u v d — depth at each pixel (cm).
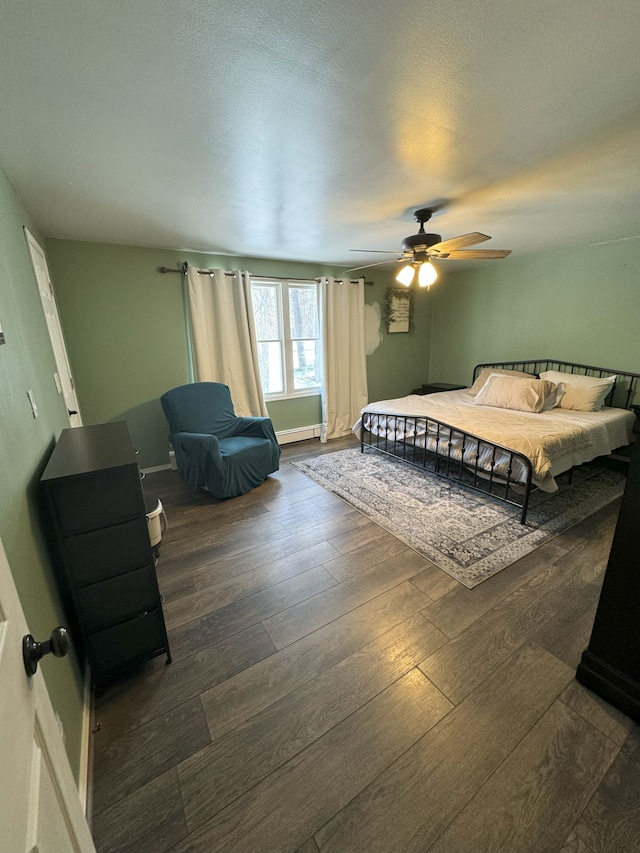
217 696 143
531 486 274
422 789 112
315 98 131
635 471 124
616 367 383
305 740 127
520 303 462
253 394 420
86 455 152
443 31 102
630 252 358
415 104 136
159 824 105
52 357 228
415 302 563
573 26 101
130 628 148
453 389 518
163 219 264
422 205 248
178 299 375
